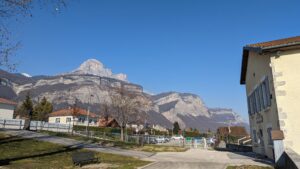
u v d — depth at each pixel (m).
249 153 25.84
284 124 16.45
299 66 16.94
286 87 16.92
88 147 30.28
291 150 14.51
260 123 22.66
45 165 18.16
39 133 40.00
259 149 24.02
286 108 16.66
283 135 15.65
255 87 22.94
